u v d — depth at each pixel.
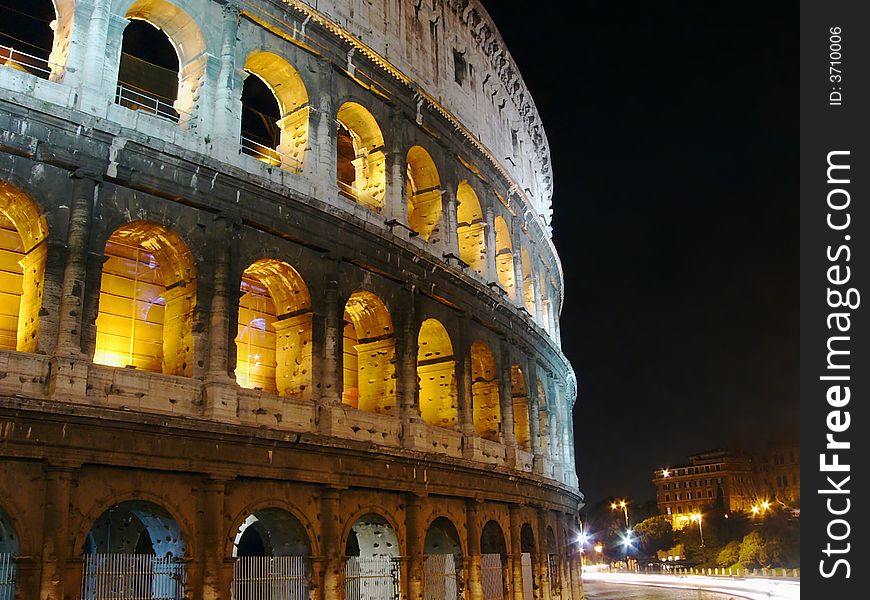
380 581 42.91
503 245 63.97
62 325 31.80
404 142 50.28
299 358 41.12
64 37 36.16
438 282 49.78
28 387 30.70
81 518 30.98
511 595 52.75
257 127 56.47
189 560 33.56
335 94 45.66
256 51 41.78
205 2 39.94
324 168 43.31
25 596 29.06
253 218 38.72
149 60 52.34
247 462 35.81
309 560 38.25
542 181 77.88
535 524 58.59
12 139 31.78
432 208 53.69
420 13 55.00
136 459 32.34
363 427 42.22
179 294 37.12
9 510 29.33
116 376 33.00
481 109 62.16
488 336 55.97
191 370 35.69
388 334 46.50
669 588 104.50
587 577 148.50
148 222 35.41
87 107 34.16
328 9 46.03
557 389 71.00
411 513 44.22
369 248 44.62
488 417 55.81
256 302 44.50
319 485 39.19
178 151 35.72
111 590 32.19
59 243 32.47
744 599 80.25
